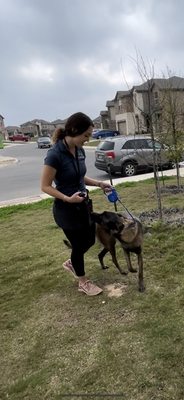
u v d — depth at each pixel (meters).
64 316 3.47
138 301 3.50
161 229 5.38
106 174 15.64
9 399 2.51
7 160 28.83
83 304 3.62
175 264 4.23
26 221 7.71
